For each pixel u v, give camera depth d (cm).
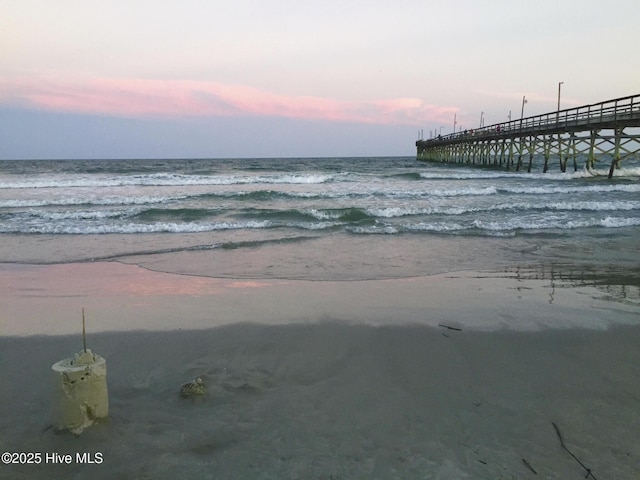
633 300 585
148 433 280
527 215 1315
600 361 403
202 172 3391
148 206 1502
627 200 1599
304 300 581
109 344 430
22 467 247
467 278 696
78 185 2214
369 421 301
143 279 686
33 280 675
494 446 277
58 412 277
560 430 295
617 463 262
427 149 6075
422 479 245
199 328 476
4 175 2791
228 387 344
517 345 438
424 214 1333
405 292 620
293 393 337
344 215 1295
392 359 404
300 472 248
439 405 324
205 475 245
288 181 2486
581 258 830
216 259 818
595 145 2548
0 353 406
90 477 242
